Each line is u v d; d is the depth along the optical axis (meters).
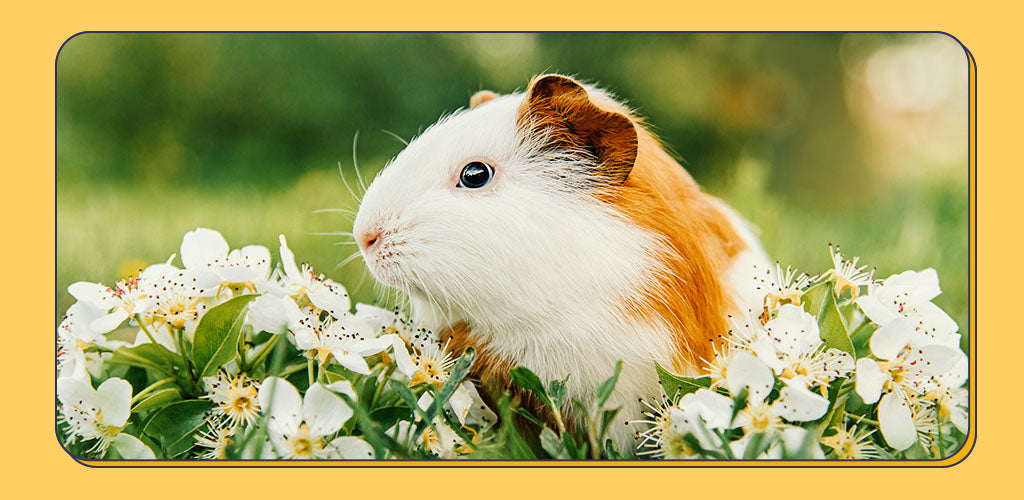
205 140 1.61
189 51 1.61
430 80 1.59
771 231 0.93
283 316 0.58
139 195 1.35
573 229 0.58
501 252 0.58
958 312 0.73
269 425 0.56
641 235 0.59
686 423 0.57
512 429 0.58
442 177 0.59
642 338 0.58
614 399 0.59
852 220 1.13
